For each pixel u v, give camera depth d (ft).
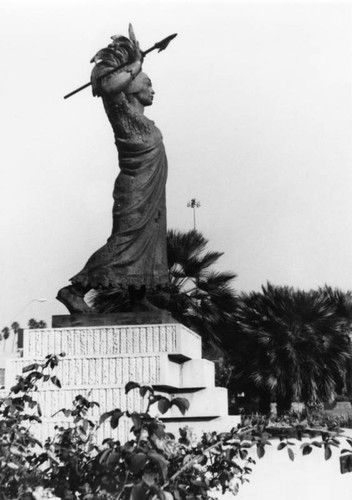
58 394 40.45
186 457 18.75
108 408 39.86
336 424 20.42
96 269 43.11
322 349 96.89
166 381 40.19
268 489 36.68
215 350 97.66
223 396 44.91
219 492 34.37
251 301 99.50
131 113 44.04
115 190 44.45
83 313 42.68
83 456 19.84
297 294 98.68
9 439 18.69
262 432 19.84
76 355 41.37
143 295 44.45
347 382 100.07
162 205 45.01
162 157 44.93
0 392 40.55
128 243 43.52
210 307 95.30
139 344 41.27
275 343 96.32
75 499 17.98
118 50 44.42
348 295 103.30
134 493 15.30
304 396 96.68
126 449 16.22
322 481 39.75
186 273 96.48
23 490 17.71
